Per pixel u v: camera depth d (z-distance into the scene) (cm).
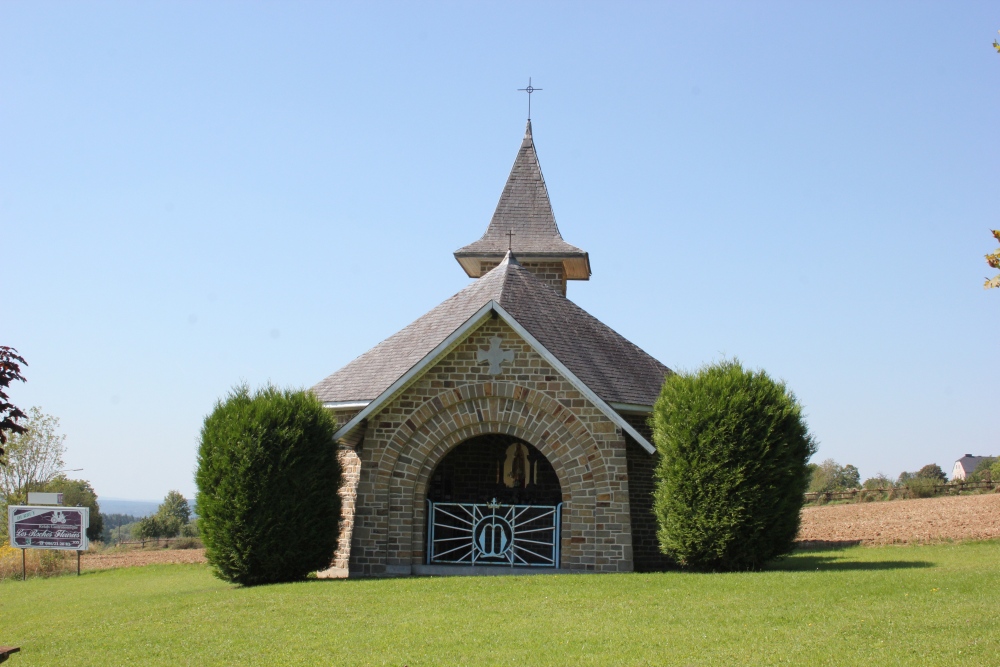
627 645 1195
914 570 1745
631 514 2098
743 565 1848
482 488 2402
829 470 8625
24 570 2964
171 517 7138
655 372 2381
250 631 1384
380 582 1766
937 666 1036
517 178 3250
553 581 1716
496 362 2038
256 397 1902
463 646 1228
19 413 1131
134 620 1546
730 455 1836
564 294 3042
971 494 4891
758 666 1073
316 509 1869
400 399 2045
